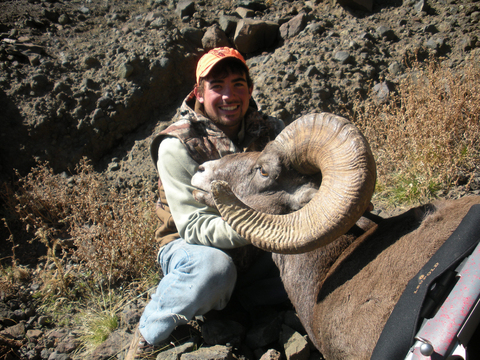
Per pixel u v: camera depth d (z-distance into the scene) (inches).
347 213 74.6
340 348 84.1
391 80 202.7
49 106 191.3
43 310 131.1
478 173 150.3
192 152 111.1
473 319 62.7
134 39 220.5
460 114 162.2
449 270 67.6
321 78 201.8
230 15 246.4
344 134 76.6
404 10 236.7
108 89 200.7
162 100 209.5
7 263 152.8
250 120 123.0
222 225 101.3
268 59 221.1
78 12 244.4
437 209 86.1
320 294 90.4
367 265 85.9
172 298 105.4
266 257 122.7
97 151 193.8
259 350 109.0
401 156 161.8
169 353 105.7
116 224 144.0
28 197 166.7
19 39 214.4
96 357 111.9
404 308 68.6
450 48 211.6
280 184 93.2
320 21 235.6
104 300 130.2
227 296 110.3
